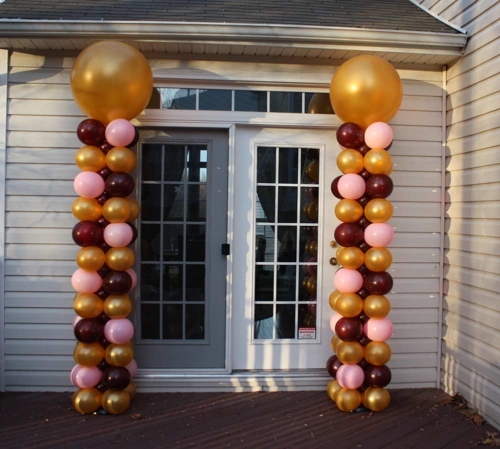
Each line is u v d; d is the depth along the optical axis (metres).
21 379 3.67
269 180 3.82
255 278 3.82
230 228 3.73
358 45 3.54
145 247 3.76
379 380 3.32
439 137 3.89
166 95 3.72
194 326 3.79
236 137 3.77
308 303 3.86
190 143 3.75
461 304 3.63
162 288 3.76
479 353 3.39
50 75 3.65
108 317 3.28
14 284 3.64
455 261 3.73
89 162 3.20
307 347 3.84
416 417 3.33
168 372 3.73
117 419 3.24
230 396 3.65
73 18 3.41
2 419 3.21
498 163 3.22
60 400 3.52
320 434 3.07
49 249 3.66
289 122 3.73
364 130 3.36
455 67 3.77
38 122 3.64
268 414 3.35
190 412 3.36
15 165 3.63
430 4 4.16
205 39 3.44
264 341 3.81
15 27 3.31
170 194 3.77
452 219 3.79
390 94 3.21
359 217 3.35
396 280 3.86
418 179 3.87
